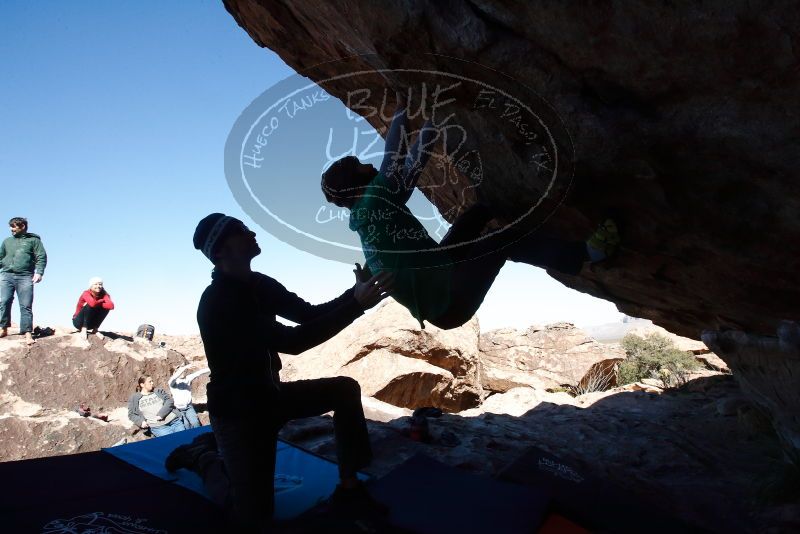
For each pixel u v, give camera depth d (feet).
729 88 6.53
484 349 44.88
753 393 13.16
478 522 8.40
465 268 8.29
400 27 7.56
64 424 23.79
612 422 18.58
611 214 9.46
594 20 6.43
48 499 9.21
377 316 36.29
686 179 8.12
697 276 10.94
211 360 7.68
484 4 6.84
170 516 8.59
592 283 14.74
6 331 27.94
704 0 5.80
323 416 14.39
